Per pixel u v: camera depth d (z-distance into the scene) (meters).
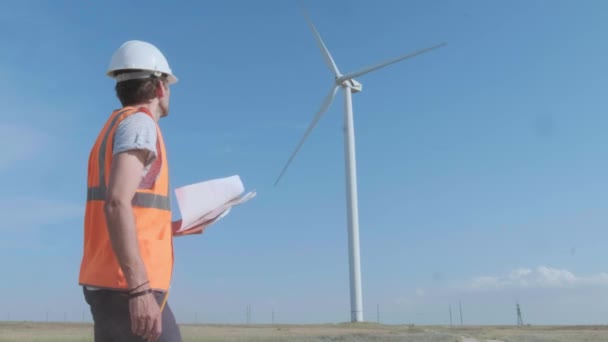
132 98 3.79
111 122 3.55
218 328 52.88
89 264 3.43
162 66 3.89
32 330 47.34
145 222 3.34
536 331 49.03
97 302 3.33
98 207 3.44
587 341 32.41
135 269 3.09
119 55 3.80
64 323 59.75
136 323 3.09
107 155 3.43
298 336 35.03
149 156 3.39
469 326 57.34
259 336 35.09
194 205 4.02
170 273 3.45
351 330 49.00
